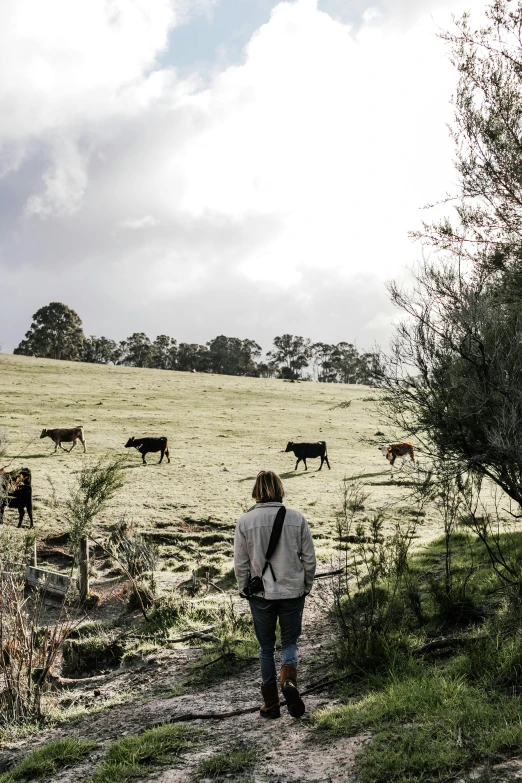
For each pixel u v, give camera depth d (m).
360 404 58.19
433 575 10.05
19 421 40.03
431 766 3.91
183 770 4.67
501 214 8.62
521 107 8.33
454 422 7.77
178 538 18.97
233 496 24.22
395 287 8.34
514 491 7.62
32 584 13.84
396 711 4.90
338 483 26.97
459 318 7.82
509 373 7.50
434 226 9.12
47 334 139.25
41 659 8.50
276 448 36.38
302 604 4.84
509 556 9.99
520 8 8.11
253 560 4.79
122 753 5.10
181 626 10.62
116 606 13.07
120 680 8.59
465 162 8.63
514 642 5.71
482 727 4.31
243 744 5.02
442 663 6.05
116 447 34.56
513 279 8.41
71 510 13.27
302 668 7.07
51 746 5.69
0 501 11.88
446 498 8.13
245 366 156.25
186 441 37.25
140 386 63.00
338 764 4.28
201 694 6.99
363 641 6.53
